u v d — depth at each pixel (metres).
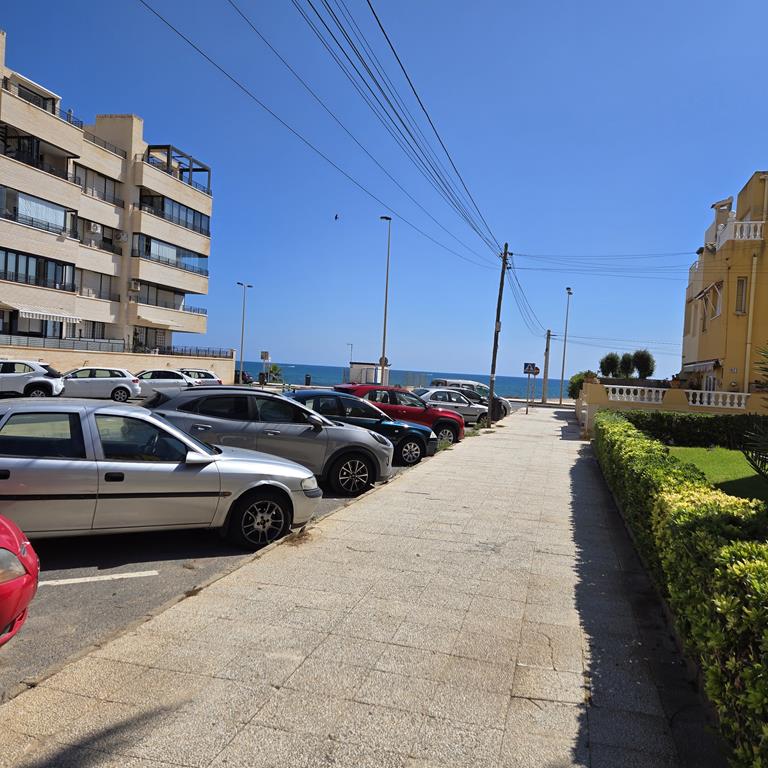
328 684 3.93
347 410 13.62
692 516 4.55
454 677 4.09
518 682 4.06
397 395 18.52
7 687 3.91
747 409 22.80
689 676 4.20
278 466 7.31
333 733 3.40
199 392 9.72
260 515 7.10
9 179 35.50
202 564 6.53
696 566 3.83
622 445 9.75
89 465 6.21
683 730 3.56
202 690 3.80
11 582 4.00
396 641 4.60
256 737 3.34
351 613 5.11
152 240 47.91
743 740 2.86
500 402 32.50
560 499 10.55
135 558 6.63
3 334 34.81
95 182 43.91
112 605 5.34
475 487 11.31
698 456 15.52
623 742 3.42
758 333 24.16
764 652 2.71
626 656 4.50
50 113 37.53
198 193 53.03
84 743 3.25
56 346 38.22
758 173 25.38
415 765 3.16
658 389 23.50
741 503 5.01
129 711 3.55
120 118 46.22
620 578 6.34
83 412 6.45
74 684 3.83
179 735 3.34
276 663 4.18
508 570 6.45
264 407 9.84
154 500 6.47
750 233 24.41
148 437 6.73
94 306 43.94
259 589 5.59
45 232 38.00
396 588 5.75
